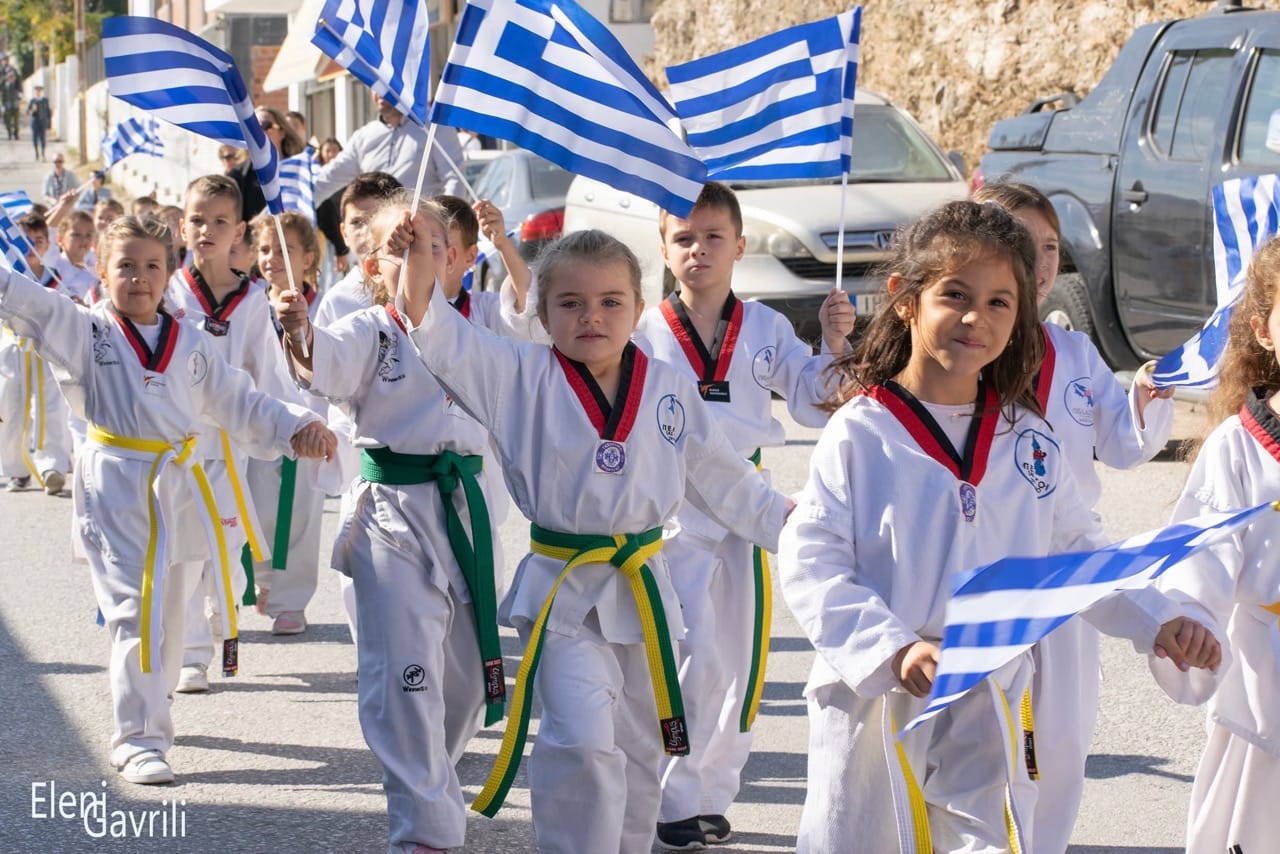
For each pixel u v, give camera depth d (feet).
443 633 18.02
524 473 15.84
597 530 15.81
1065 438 17.39
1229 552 13.91
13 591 30.63
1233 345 14.85
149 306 21.12
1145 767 20.81
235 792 20.17
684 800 18.48
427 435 18.13
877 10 68.44
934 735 13.42
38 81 285.84
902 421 13.46
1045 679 14.43
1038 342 13.53
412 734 17.61
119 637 20.68
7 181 169.78
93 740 22.12
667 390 16.07
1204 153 36.65
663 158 17.11
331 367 17.75
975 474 13.39
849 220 45.09
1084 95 56.80
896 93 66.90
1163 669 13.89
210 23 161.99
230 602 21.71
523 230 54.65
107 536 20.81
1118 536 31.81
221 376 21.38
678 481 16.08
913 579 13.23
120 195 160.25
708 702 18.52
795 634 27.35
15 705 23.67
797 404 19.95
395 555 18.02
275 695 24.43
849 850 13.43
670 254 20.12
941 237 13.15
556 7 16.88
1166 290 37.55
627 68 17.10
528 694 15.75
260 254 26.84
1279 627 13.99
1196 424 41.52
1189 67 37.76
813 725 13.73
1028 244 13.24
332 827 19.01
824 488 13.46
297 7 139.13
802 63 20.67
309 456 21.17
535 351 16.03
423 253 15.56
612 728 15.49
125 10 258.98
